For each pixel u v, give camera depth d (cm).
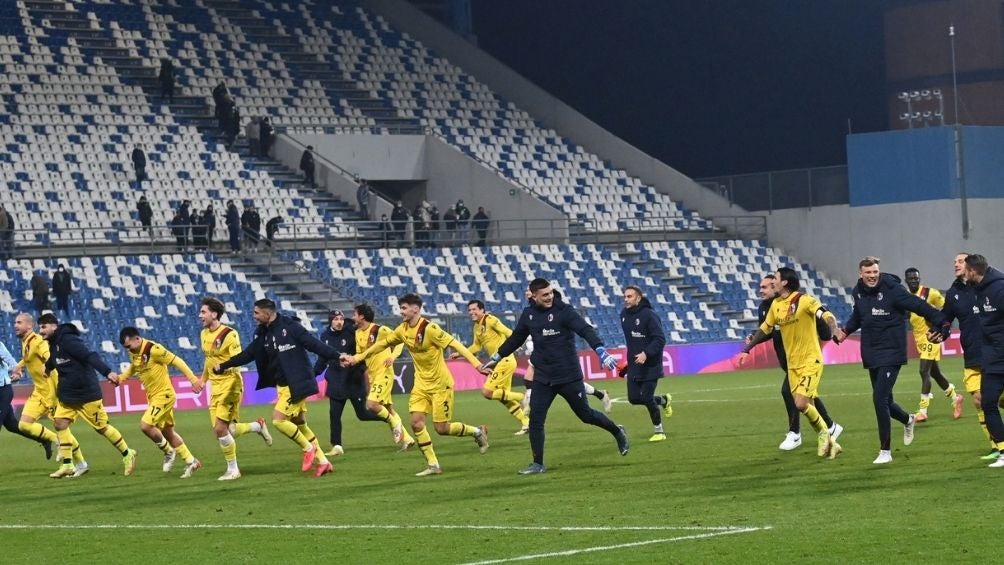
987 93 6544
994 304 1894
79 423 3841
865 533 1455
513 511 1720
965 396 3406
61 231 5075
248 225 5447
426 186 6438
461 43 7256
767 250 6369
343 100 6612
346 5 7331
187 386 4544
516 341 2147
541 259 5875
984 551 1334
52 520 1808
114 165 5650
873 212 6134
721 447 2409
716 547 1410
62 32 6309
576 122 6925
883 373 2034
